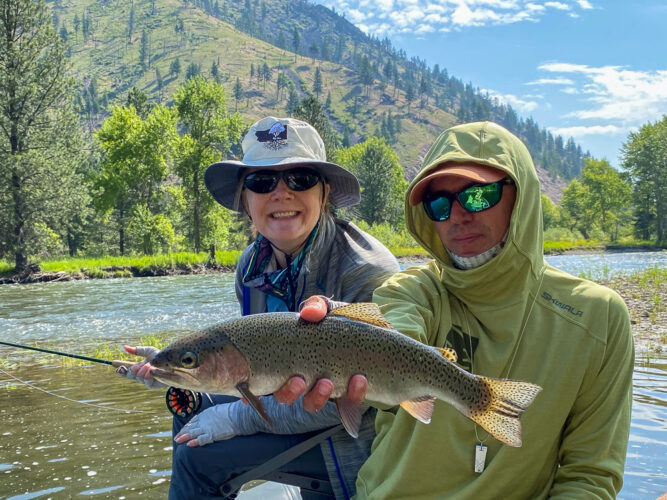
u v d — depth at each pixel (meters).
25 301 7.15
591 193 37.78
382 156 30.47
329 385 0.75
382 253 1.13
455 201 0.83
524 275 0.83
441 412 0.81
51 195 14.32
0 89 14.27
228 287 8.56
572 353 0.80
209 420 1.01
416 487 0.81
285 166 1.10
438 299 0.89
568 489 0.79
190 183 19.97
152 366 0.77
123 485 1.48
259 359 0.76
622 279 6.56
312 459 1.03
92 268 11.91
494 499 0.79
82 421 2.05
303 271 1.12
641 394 2.12
